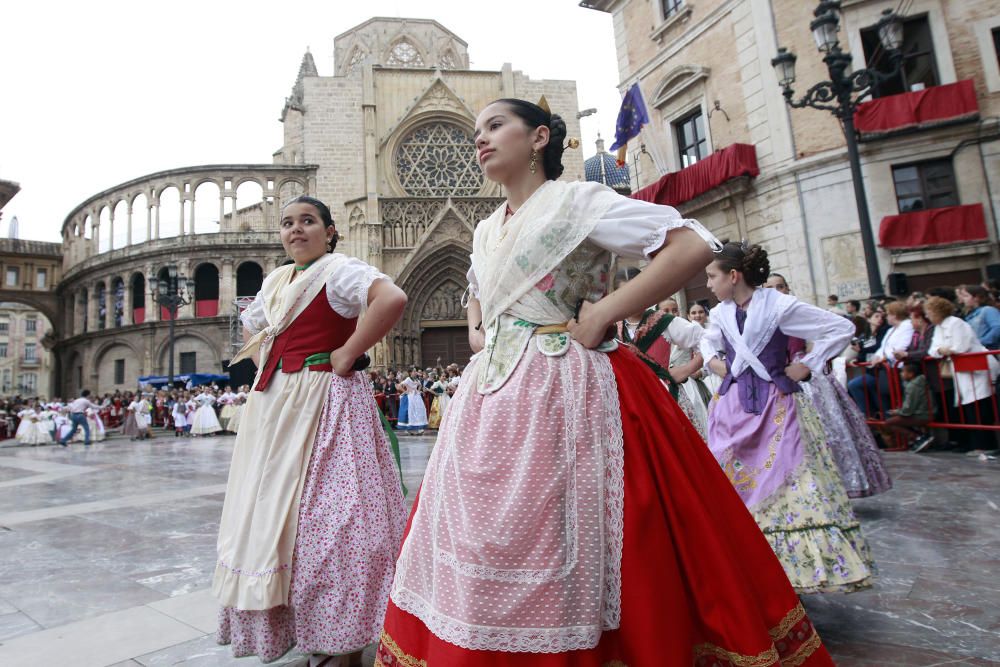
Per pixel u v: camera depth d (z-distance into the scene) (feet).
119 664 7.34
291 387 7.19
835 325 8.91
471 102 107.86
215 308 112.98
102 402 98.63
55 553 13.12
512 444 4.18
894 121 39.58
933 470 19.08
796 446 8.66
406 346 96.27
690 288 51.16
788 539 8.29
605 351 4.65
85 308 130.31
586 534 3.94
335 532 6.59
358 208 100.22
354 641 6.35
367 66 104.73
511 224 4.94
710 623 3.92
